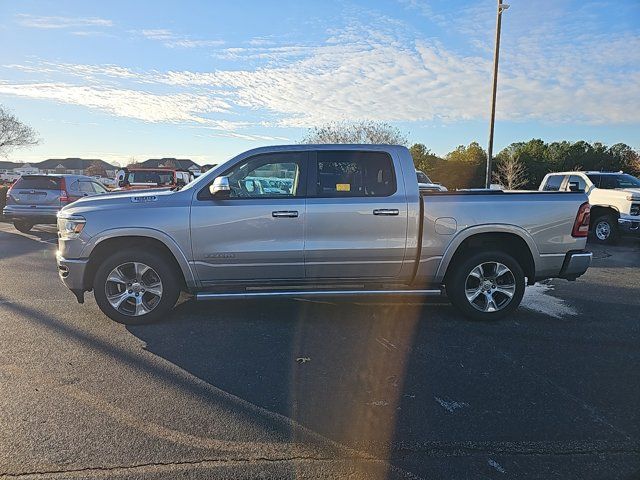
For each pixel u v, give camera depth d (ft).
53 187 41.27
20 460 8.98
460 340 15.69
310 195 16.74
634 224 38.17
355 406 11.23
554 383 12.59
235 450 9.43
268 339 15.55
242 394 11.74
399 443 9.77
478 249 17.66
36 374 12.67
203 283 16.85
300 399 11.52
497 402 11.52
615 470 8.98
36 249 33.94
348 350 14.67
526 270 18.06
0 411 10.73
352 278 17.21
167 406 11.08
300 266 16.80
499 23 66.49
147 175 55.36
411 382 12.54
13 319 17.26
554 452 9.54
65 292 21.26
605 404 11.50
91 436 9.80
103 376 12.60
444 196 17.02
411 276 17.33
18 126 191.21
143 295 16.84
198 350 14.52
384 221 16.70
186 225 16.26
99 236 16.20
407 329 16.72
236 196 16.71
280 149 17.02
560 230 17.44
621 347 15.24
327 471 8.85
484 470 8.95
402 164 17.15
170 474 8.66
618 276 26.68
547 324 17.52
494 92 68.59
